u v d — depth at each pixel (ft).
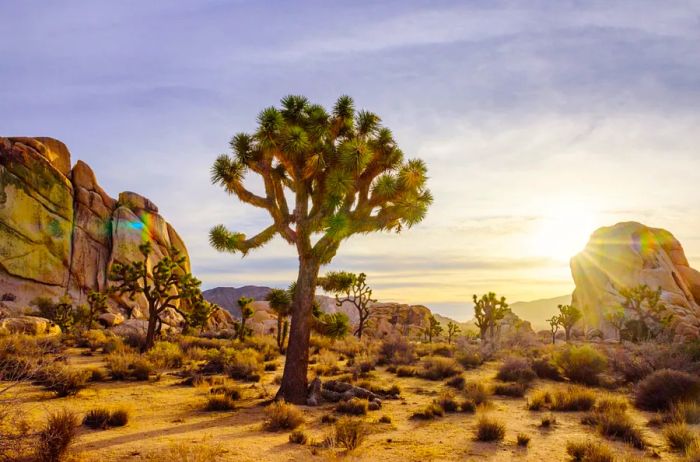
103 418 33.73
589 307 349.20
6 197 223.10
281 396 45.42
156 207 286.46
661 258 338.54
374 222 46.52
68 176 256.93
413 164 47.29
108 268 241.76
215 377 59.57
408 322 343.87
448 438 32.53
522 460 27.43
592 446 27.43
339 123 48.65
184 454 24.43
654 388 43.55
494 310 143.84
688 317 258.78
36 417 33.42
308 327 47.16
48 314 178.40
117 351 81.15
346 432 29.68
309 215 47.60
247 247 49.44
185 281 99.45
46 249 226.79
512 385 53.78
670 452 29.01
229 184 45.88
